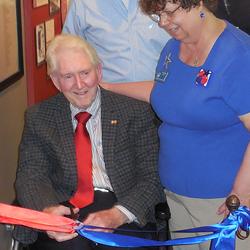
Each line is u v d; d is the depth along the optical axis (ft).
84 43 6.08
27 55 13.02
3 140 11.02
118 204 6.04
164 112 5.66
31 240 6.17
